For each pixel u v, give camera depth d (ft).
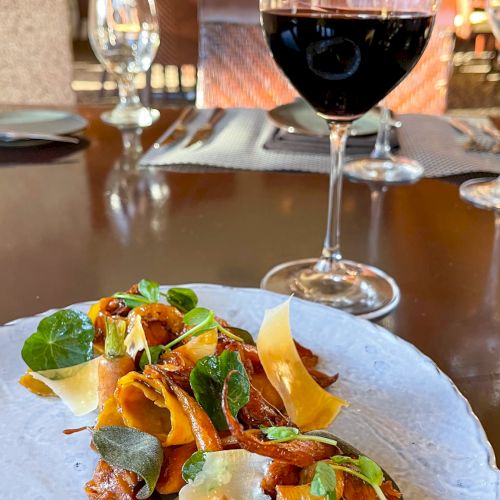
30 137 3.28
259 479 1.10
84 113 4.06
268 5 1.83
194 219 2.51
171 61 7.90
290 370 1.37
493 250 2.27
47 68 7.08
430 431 1.28
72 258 2.16
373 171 3.02
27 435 1.30
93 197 2.71
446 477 1.16
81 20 13.58
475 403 1.43
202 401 1.23
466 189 2.81
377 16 1.69
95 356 1.45
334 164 2.03
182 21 7.63
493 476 1.14
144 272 2.06
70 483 1.20
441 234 2.40
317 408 1.33
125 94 4.17
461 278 2.06
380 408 1.34
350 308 1.82
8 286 1.96
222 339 1.41
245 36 5.60
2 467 1.23
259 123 3.86
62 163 3.13
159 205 2.64
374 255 2.22
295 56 1.80
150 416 1.28
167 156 3.19
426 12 1.78
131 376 1.26
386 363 1.48
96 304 1.58
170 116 4.01
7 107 4.21
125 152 3.31
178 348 1.37
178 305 1.59
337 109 1.91
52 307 1.84
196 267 2.11
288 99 5.61
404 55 1.78
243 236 2.36
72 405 1.36
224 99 5.66
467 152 3.33
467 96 11.60
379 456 1.21
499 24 2.85
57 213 2.54
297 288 1.93
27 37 6.94
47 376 1.40
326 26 1.70
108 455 1.16
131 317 1.43
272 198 2.74
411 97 5.55
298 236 2.37
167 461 1.18
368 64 1.76
